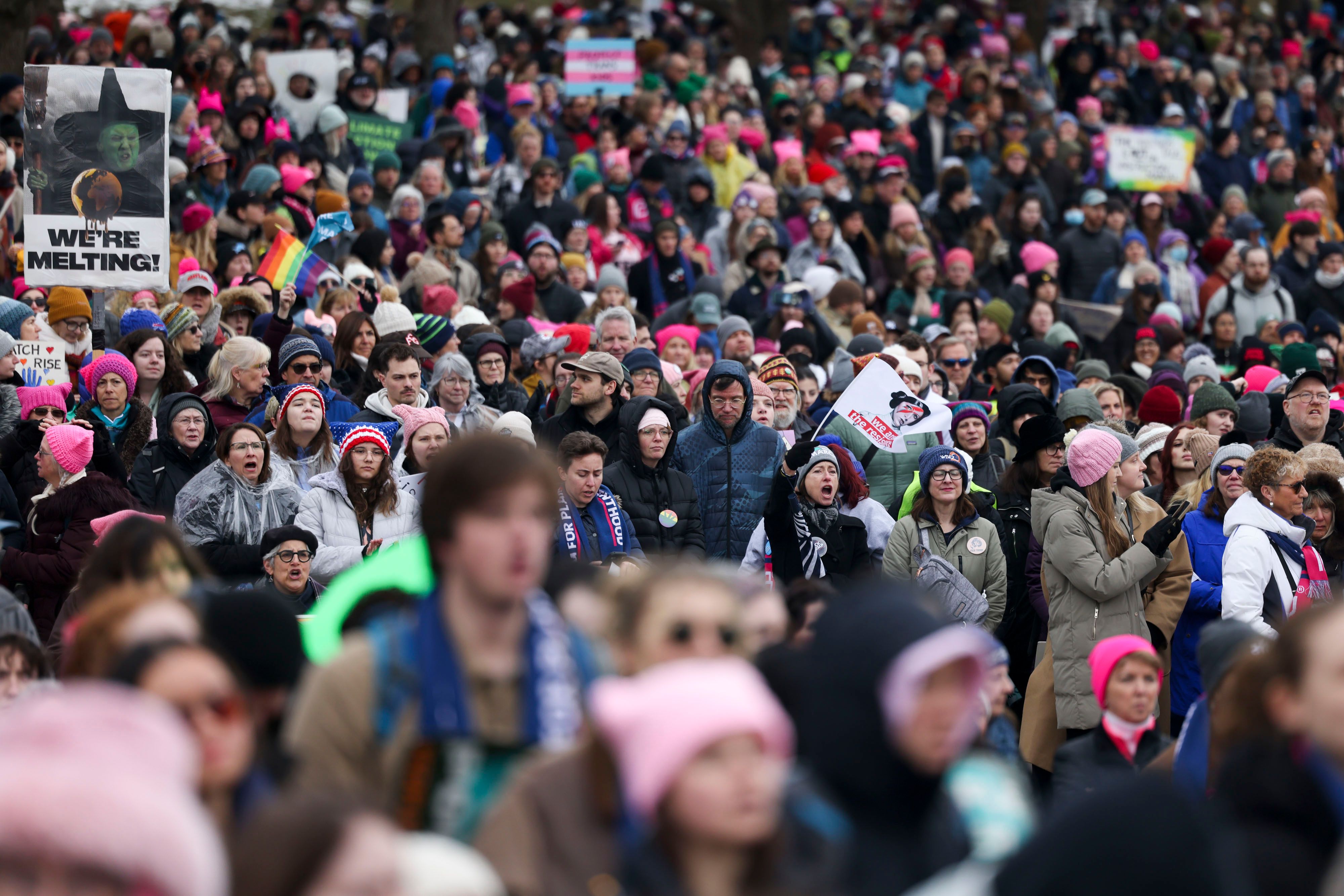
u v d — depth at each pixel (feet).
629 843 32.27
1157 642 97.30
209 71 215.72
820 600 60.44
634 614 39.19
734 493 107.04
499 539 37.14
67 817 23.06
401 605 50.78
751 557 100.99
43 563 87.92
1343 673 38.81
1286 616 90.63
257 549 89.45
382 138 206.08
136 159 112.37
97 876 23.20
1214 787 47.26
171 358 111.45
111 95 111.96
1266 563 91.45
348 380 121.08
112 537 56.18
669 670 32.48
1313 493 100.48
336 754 36.42
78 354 121.08
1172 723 97.66
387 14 280.31
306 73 204.23
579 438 93.40
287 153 179.32
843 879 33.30
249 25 303.27
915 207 216.54
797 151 227.61
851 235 197.67
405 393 107.55
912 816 34.45
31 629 65.00
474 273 167.43
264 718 42.55
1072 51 296.10
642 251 194.29
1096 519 94.32
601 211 191.21
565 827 33.58
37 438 98.89
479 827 34.58
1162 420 134.10
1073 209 223.10
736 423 108.06
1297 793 37.96
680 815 30.81
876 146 224.74
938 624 33.81
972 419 118.11
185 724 35.40
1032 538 104.88
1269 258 207.00
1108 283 203.82
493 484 37.09
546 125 228.22
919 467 103.45
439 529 37.70
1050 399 139.33
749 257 177.17
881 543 104.12
